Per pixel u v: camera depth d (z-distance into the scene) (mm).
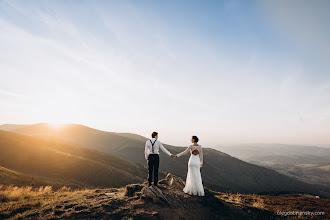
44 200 7109
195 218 5934
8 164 50906
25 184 29594
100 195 7281
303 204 9859
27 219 4988
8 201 7027
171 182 8422
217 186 102062
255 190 140625
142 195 6672
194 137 7668
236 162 183625
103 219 5070
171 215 5801
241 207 7656
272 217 7172
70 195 7855
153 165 7188
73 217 5117
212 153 194500
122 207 5875
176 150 181500
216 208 6809
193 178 7453
